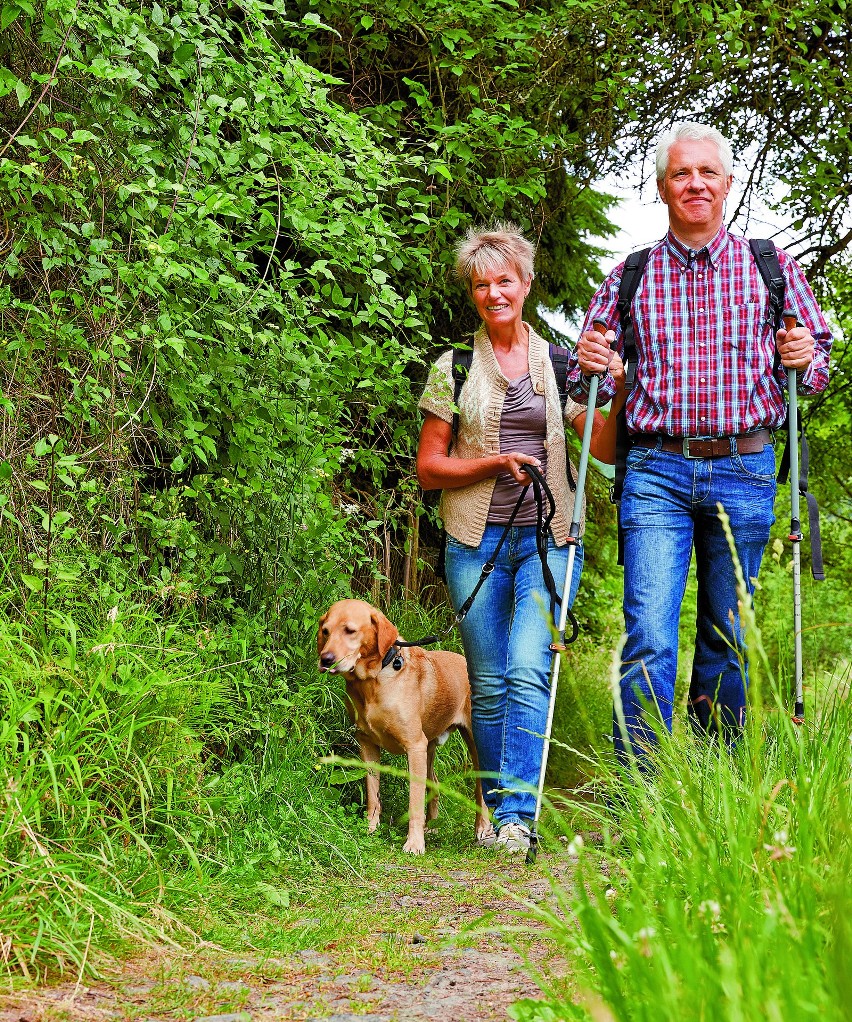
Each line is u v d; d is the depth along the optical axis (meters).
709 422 4.14
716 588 4.26
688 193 4.16
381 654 4.59
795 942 1.77
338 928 3.09
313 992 2.45
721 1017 1.58
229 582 4.76
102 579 3.97
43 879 2.54
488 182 6.14
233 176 4.31
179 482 4.61
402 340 6.10
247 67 4.15
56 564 3.53
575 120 8.02
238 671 4.30
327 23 6.29
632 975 1.81
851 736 3.08
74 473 3.58
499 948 2.88
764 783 2.85
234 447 4.32
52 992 2.29
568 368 5.01
